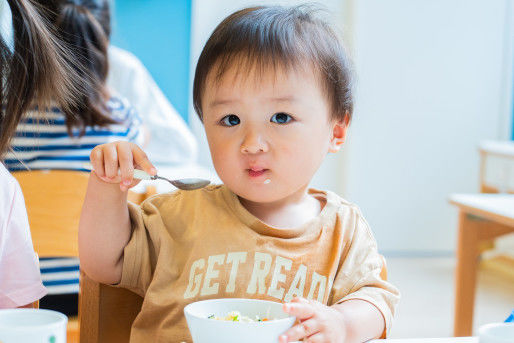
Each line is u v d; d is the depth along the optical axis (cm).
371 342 81
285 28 95
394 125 416
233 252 95
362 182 417
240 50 92
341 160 419
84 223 89
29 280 87
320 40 97
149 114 254
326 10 106
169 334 91
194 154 255
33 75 94
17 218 87
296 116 92
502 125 426
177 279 95
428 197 424
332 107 98
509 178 382
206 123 96
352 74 104
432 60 416
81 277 95
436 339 82
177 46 378
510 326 72
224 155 93
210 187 104
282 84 92
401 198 421
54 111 158
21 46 92
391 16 408
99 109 163
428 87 417
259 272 94
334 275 98
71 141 160
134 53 373
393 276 371
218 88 93
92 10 170
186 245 97
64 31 156
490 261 411
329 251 99
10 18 92
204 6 377
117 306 97
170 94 380
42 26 95
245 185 93
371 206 420
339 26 108
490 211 208
